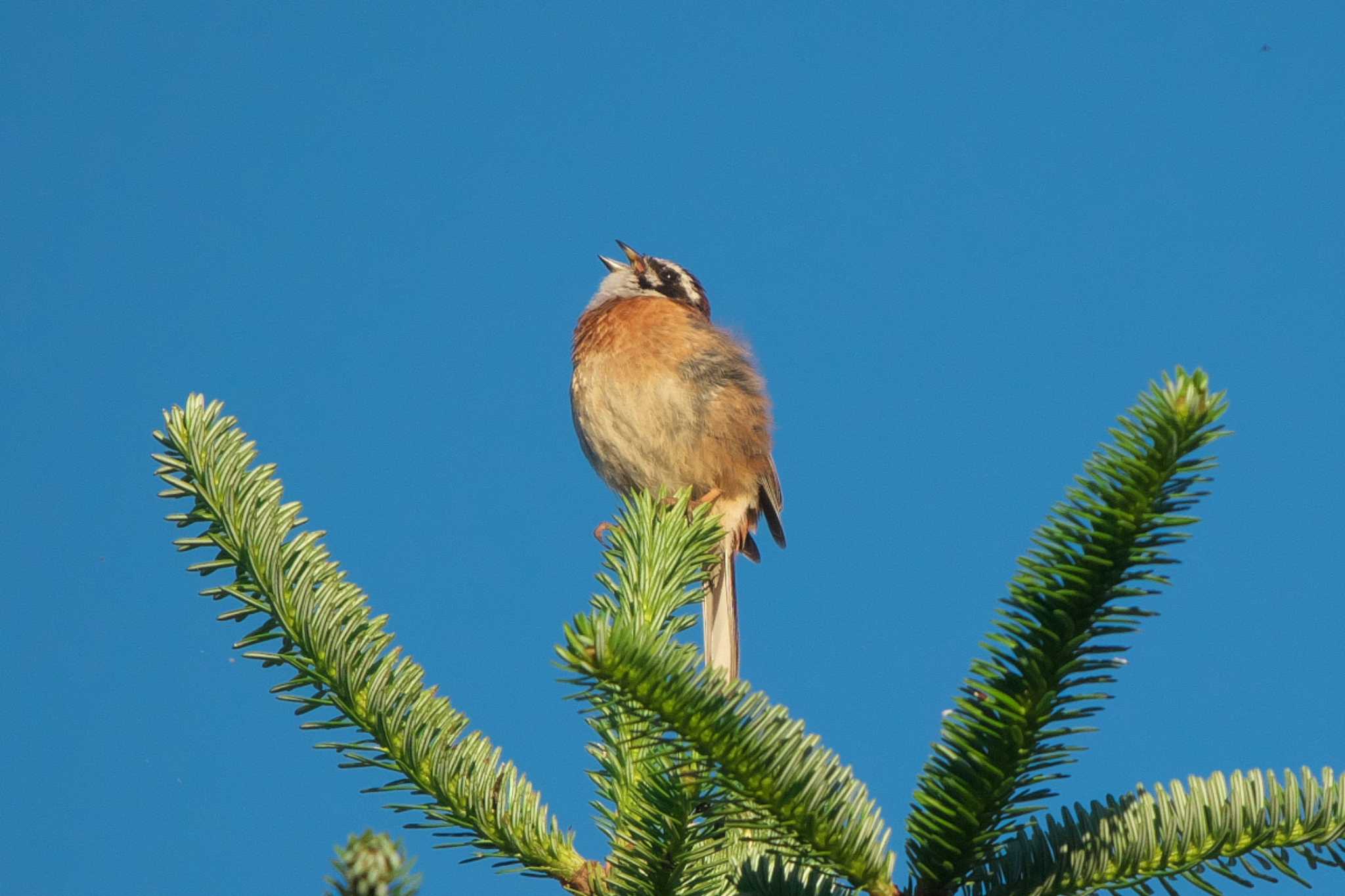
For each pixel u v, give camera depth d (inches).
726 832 217.0
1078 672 185.6
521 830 237.1
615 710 231.0
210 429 256.1
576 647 185.0
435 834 240.1
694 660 190.2
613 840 232.5
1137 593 182.5
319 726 241.9
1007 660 187.8
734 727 190.4
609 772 249.1
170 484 251.3
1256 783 197.5
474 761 239.6
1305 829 193.9
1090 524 181.3
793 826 194.2
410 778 239.3
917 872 196.7
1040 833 199.6
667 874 218.7
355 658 243.0
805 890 201.0
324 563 253.6
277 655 241.9
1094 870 197.2
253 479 254.1
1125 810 199.6
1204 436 173.2
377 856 134.7
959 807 190.4
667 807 211.2
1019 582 186.2
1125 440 177.2
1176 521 177.5
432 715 242.4
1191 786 199.5
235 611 247.6
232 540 249.1
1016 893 195.8
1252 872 196.1
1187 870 197.0
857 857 194.1
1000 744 188.4
